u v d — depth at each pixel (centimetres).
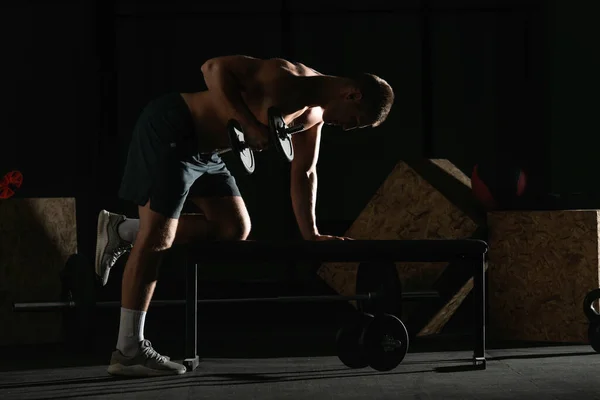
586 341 531
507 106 947
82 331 483
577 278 532
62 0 951
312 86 415
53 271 563
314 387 389
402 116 948
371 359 420
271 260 427
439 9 947
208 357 488
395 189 595
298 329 636
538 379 406
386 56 949
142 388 389
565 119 931
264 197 942
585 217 529
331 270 617
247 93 417
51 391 383
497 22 948
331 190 948
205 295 864
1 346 539
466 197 586
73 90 953
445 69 949
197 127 421
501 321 564
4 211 547
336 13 950
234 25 955
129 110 957
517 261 555
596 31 923
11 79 947
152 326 660
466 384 394
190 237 454
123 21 955
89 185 952
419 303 542
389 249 426
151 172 415
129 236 474
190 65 958
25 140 949
